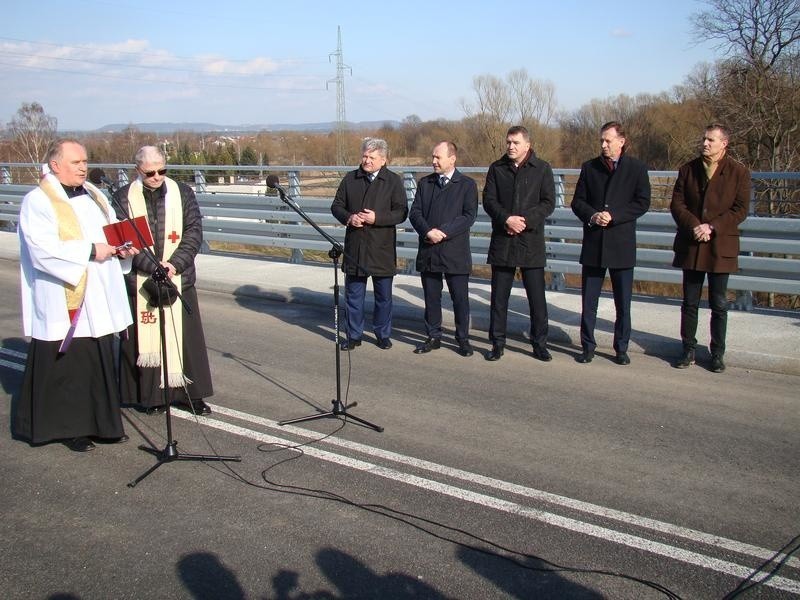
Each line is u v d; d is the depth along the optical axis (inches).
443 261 275.6
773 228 309.9
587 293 269.6
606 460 188.9
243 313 359.6
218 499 170.1
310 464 188.1
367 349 294.0
